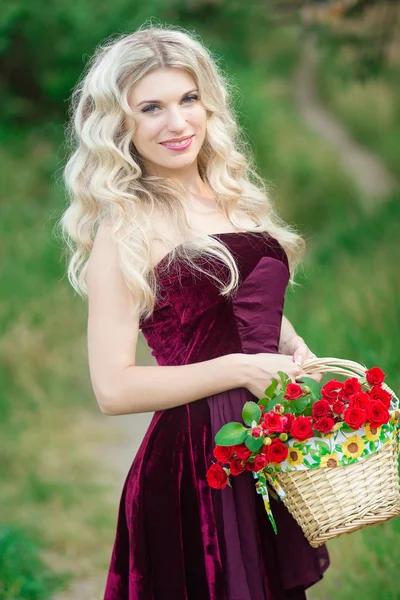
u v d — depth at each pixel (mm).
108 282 3320
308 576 3461
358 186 21391
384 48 11000
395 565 4738
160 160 3484
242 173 3855
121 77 3420
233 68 22969
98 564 6141
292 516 3396
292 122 25078
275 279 3531
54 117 18656
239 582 3275
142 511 3365
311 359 3375
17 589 5410
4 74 18625
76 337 10867
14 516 6910
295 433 3041
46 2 18359
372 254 13227
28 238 13062
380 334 8023
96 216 3600
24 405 9461
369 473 3107
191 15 18234
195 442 3336
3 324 10562
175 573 3311
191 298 3352
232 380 3277
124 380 3275
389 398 3176
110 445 8602
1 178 15484
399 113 26391
